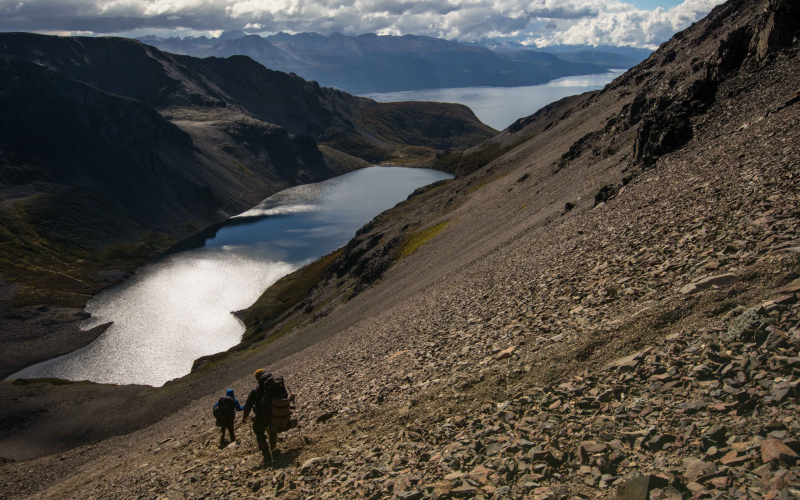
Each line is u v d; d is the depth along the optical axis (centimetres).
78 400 8806
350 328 4938
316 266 14662
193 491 1273
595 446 781
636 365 986
